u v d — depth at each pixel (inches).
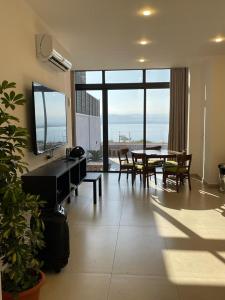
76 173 183.2
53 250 103.3
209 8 139.7
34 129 134.9
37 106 138.9
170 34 178.4
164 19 153.7
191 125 278.1
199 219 160.9
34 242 82.3
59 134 186.2
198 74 272.7
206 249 123.3
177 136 288.4
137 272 105.2
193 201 197.3
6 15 111.0
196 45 203.0
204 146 259.9
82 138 311.0
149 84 295.9
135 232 142.5
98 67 278.1
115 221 158.7
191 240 132.5
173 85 284.7
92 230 145.7
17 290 77.7
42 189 126.9
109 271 106.0
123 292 93.2
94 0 129.6
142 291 93.7
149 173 253.9
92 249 124.0
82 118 310.8
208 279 100.6
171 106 287.0
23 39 129.2
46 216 106.6
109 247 125.9
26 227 78.3
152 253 119.9
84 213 173.2
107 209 180.9
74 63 258.4
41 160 157.6
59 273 104.7
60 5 134.7
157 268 107.8
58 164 162.6
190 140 279.6
